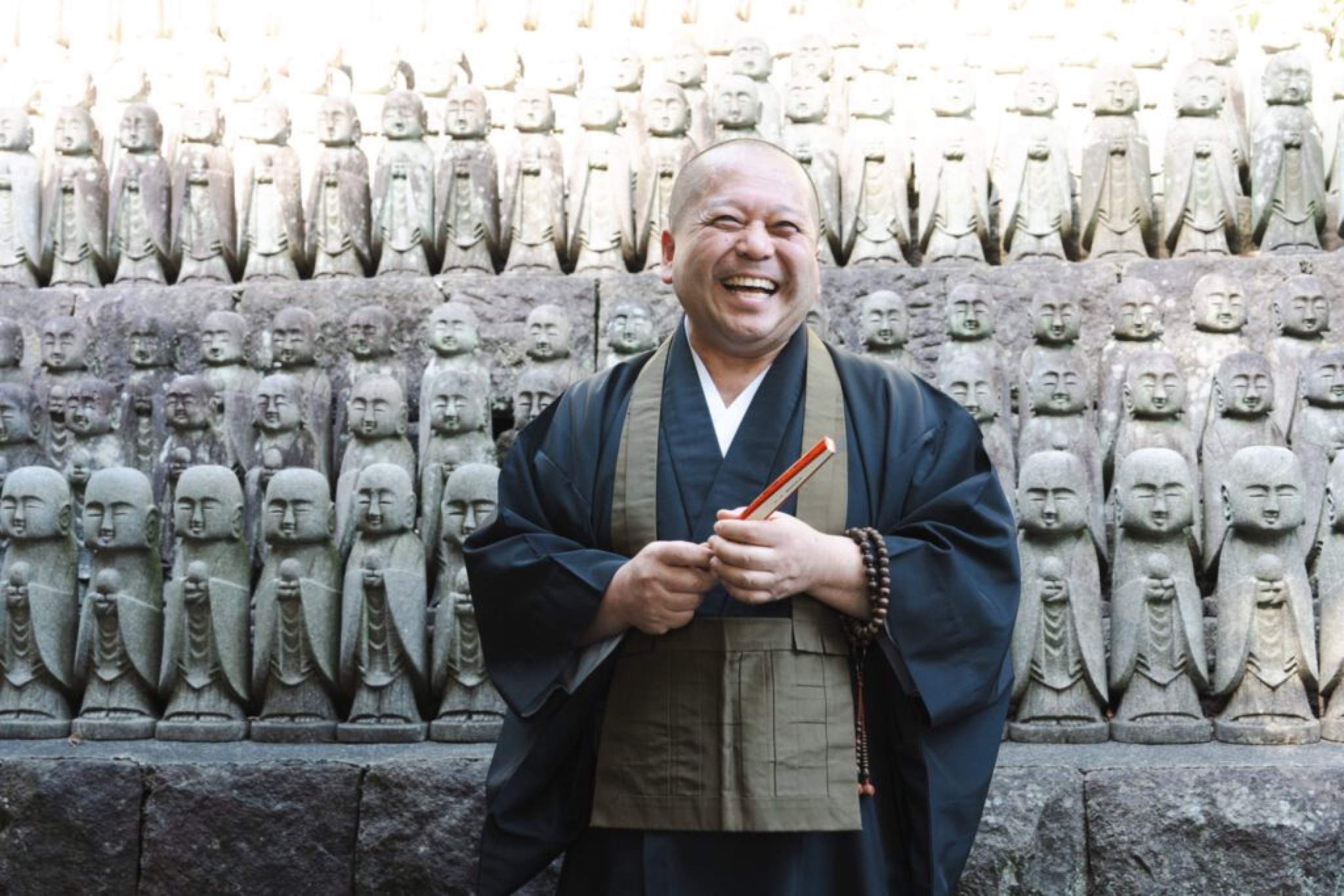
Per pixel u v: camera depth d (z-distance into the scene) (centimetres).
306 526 407
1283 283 493
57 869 373
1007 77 640
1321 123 597
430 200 578
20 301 570
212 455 500
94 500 416
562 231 579
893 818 252
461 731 396
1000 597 250
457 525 412
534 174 570
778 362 259
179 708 407
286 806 370
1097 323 522
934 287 530
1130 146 544
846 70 634
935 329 527
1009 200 553
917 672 240
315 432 512
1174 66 629
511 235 572
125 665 413
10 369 537
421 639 405
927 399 266
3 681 416
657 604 231
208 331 522
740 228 248
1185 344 514
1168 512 388
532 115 574
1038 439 464
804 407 256
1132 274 524
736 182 250
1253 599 382
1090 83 597
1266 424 450
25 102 672
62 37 712
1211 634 409
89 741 405
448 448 461
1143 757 362
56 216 592
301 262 593
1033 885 345
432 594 446
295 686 404
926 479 256
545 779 259
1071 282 525
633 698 243
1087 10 646
